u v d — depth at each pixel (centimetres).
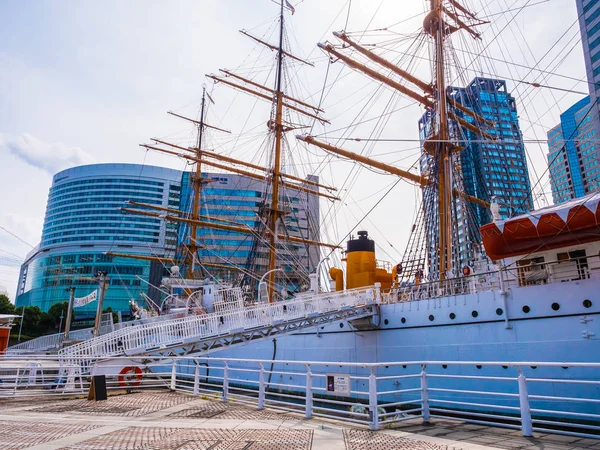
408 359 2055
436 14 3425
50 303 12662
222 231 9269
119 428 897
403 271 3155
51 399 1462
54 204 14500
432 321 1995
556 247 1659
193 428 897
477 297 1850
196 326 1956
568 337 1567
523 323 1691
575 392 1524
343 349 2369
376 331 2242
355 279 2841
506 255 1786
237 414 1105
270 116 4950
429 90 3491
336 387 995
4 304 8862
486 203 3938
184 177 12444
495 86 5897
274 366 2694
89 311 11638
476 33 3494
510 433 891
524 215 1672
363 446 727
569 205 1675
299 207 8038
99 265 12750
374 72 3272
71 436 808
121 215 13462
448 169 3206
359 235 2956
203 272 5806
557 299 1612
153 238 13388
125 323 3656
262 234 4659
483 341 1795
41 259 13825
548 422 848
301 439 785
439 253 3102
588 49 6512
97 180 14000
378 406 930
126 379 1781
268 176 4741
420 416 1024
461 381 1839
